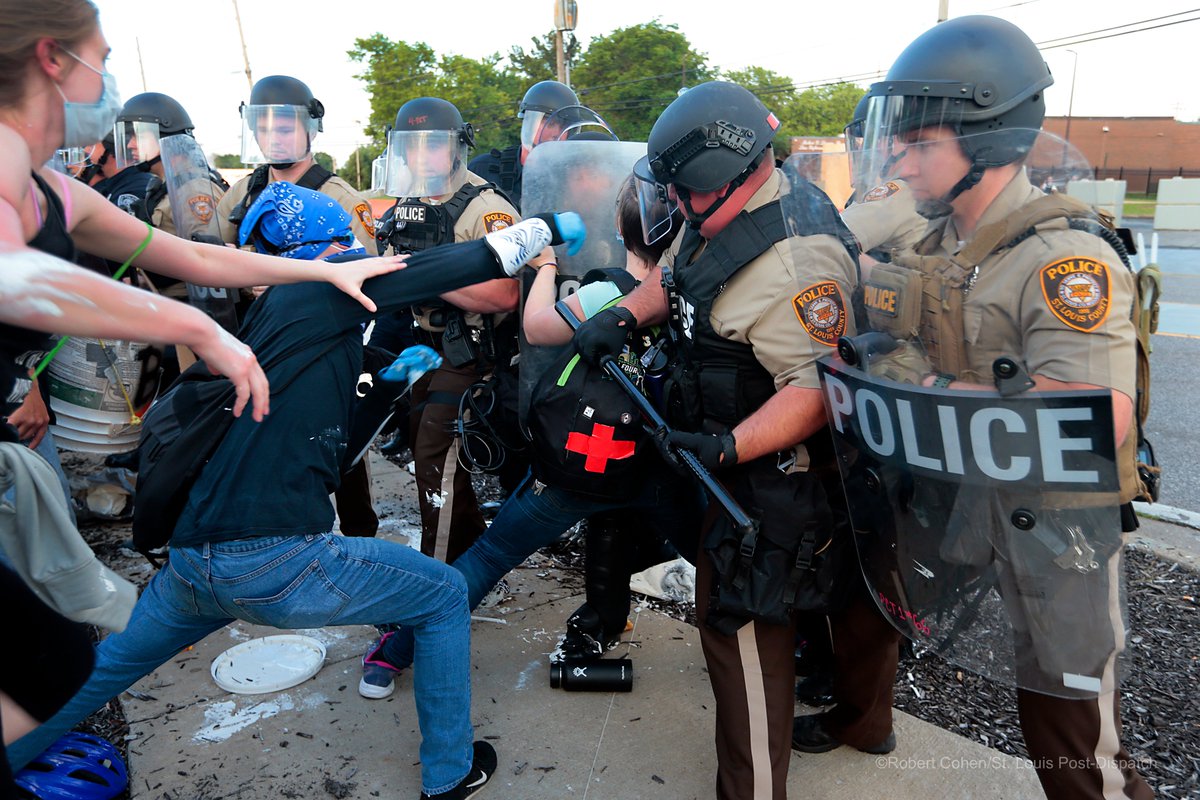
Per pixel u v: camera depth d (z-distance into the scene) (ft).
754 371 6.08
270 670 8.76
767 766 6.00
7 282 3.34
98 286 3.58
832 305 5.36
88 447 12.10
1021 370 4.49
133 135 12.92
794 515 5.77
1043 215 4.40
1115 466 4.35
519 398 8.32
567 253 8.61
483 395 9.04
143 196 12.55
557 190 8.60
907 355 4.90
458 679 6.49
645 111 137.18
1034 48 4.88
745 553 5.72
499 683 8.55
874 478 5.28
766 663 6.02
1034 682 4.94
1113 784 5.12
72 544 4.46
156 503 5.69
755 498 5.87
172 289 12.04
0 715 3.69
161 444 5.86
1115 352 4.28
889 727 7.27
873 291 5.09
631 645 9.23
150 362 12.16
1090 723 5.07
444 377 9.34
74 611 4.59
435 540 9.34
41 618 4.19
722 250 5.90
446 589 6.35
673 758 7.41
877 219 5.04
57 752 6.84
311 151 11.14
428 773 6.67
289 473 5.66
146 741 7.64
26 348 4.18
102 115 4.34
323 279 5.78
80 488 12.64
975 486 4.78
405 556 6.20
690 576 10.46
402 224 9.72
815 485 5.98
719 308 5.97
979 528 4.84
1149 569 10.68
